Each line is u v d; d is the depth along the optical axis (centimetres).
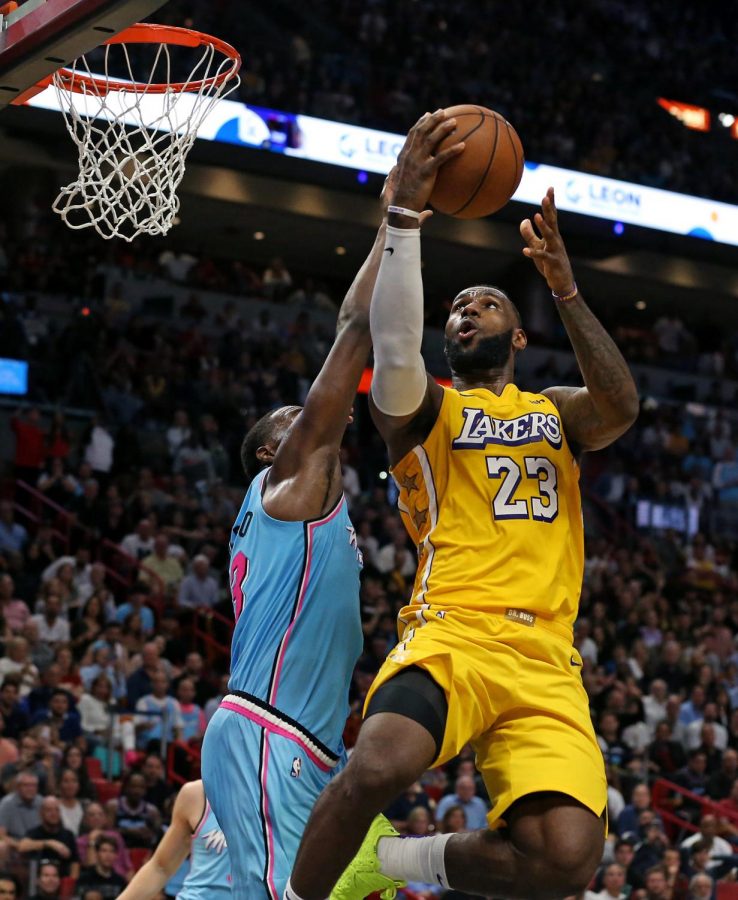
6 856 775
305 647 342
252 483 371
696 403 2144
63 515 1385
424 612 329
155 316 1827
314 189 1902
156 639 1134
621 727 1238
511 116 2031
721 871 996
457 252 2070
